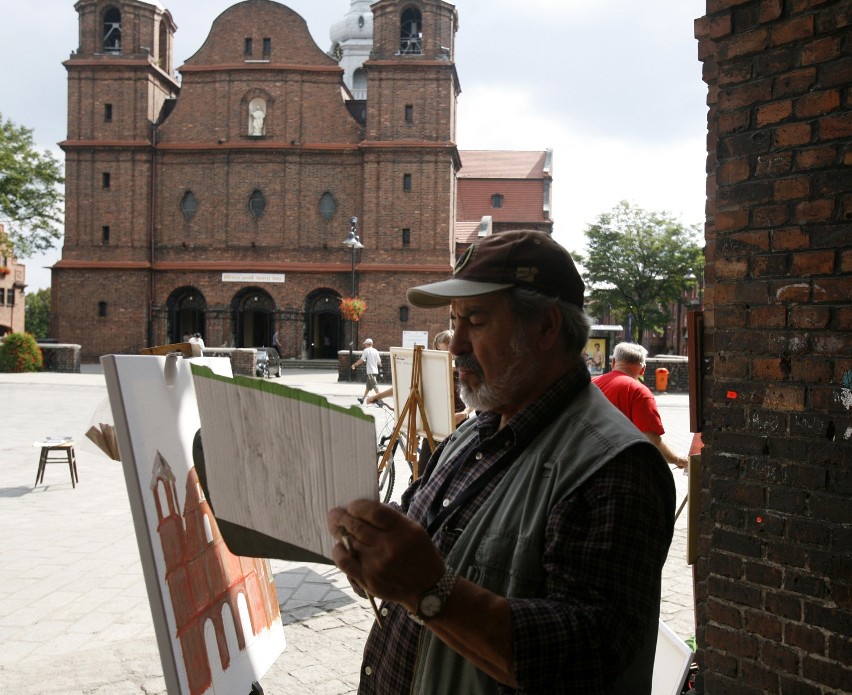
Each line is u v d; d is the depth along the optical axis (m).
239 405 1.41
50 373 31.17
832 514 2.59
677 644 2.95
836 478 2.58
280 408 1.34
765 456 2.79
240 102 38.19
